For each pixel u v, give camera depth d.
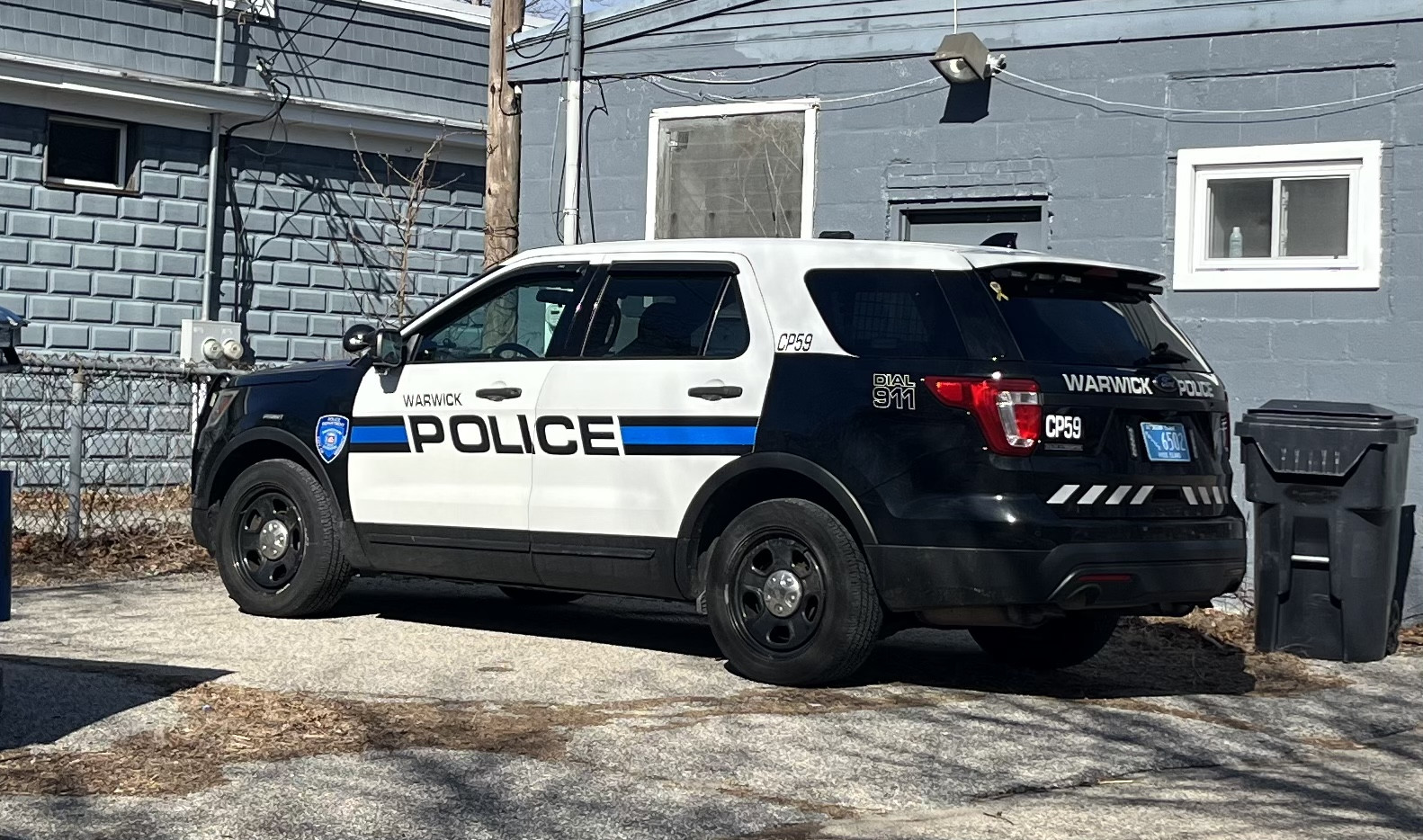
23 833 4.60
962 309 6.82
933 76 10.98
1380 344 9.74
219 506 8.91
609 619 9.20
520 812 4.98
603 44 12.13
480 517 7.91
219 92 15.73
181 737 5.73
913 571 6.66
